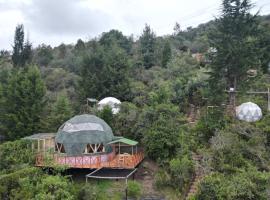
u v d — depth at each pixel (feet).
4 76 225.76
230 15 157.48
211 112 146.61
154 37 279.28
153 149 125.29
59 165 114.83
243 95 163.63
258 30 160.66
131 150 139.74
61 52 352.08
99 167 121.08
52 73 274.57
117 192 110.22
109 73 196.75
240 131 130.31
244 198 92.89
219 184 97.60
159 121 128.36
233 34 156.46
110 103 171.83
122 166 120.98
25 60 272.31
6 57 346.13
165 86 176.14
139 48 276.21
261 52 159.74
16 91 162.40
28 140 132.87
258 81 177.47
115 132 150.51
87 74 200.64
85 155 125.80
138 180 118.62
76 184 113.70
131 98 192.65
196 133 139.74
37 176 109.09
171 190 111.14
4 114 163.84
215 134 128.36
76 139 127.03
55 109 171.12
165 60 247.70
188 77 196.44
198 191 99.09
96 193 105.81
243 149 118.83
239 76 158.81
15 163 121.60
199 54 265.34
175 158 120.16
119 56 203.82
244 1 155.84
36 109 163.94
